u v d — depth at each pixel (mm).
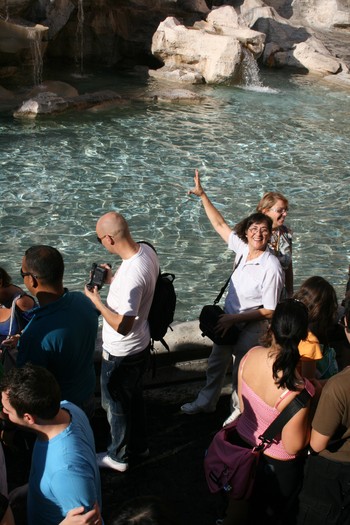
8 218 10797
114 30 22156
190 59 21203
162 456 4734
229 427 3688
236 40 20531
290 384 3242
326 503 3348
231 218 11359
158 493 4418
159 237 10547
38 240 10203
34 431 3029
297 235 10883
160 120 16438
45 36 19156
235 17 22922
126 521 2270
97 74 21219
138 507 2311
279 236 5395
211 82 20719
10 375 2996
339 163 14266
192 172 13234
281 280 4617
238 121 16781
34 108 15797
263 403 3387
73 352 3828
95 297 4031
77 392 3955
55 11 20062
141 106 17484
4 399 2998
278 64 23484
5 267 9422
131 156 13883
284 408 3314
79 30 21359
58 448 2969
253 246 4633
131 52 22781
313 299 3920
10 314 4738
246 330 4688
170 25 21469
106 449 4805
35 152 13695
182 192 12258
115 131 15375
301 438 3332
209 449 3670
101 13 21672
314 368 3938
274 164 13953
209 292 9117
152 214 11328
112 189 12203
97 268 4125
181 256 9992
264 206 5379
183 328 5543
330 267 9953
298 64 23406
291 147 15062
